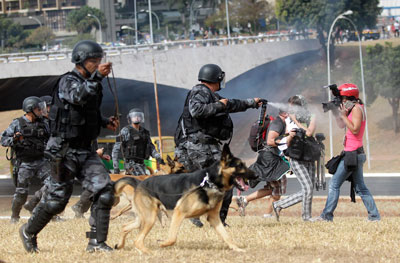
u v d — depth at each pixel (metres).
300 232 6.63
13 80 33.06
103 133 41.88
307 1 59.09
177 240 6.27
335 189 7.83
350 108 7.51
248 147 43.62
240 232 6.80
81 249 5.79
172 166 8.12
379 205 12.55
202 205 5.30
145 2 137.88
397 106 43.69
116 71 35.72
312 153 7.76
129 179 5.64
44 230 7.79
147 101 44.34
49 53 33.69
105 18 128.62
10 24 119.31
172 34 103.12
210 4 125.12
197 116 6.64
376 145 42.25
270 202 9.60
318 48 61.03
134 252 5.46
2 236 7.46
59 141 5.30
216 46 40.53
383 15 110.12
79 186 21.27
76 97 5.05
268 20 92.38
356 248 5.55
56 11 136.12
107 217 5.52
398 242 5.93
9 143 9.01
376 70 43.75
